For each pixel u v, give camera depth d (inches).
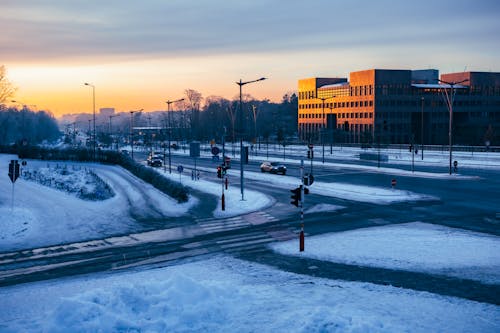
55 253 875.4
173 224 1133.7
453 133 4712.1
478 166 2480.3
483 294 605.3
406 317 498.6
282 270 740.0
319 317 449.1
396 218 1156.5
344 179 1980.8
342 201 1425.9
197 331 440.1
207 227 1095.6
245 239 971.3
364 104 5152.6
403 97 5098.4
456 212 1221.7
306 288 618.8
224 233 1031.0
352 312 486.9
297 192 864.9
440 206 1312.7
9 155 3491.6
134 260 822.5
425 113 5211.6
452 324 481.4
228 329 445.7
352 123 5359.3
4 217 1158.3
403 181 1888.5
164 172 2432.3
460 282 658.8
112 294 503.2
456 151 3545.8
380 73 4990.2
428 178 1993.1
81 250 896.9
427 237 938.1
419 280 671.8
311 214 1233.4
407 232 990.4
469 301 567.5
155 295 501.7
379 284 649.0
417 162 2780.5
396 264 757.9
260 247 903.1
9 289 662.5
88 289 644.7
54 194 1668.3
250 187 1776.6
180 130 6978.4
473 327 474.6
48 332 426.3
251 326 451.2
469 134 4527.6
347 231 1020.5
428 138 5196.9
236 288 569.6
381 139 4899.1
